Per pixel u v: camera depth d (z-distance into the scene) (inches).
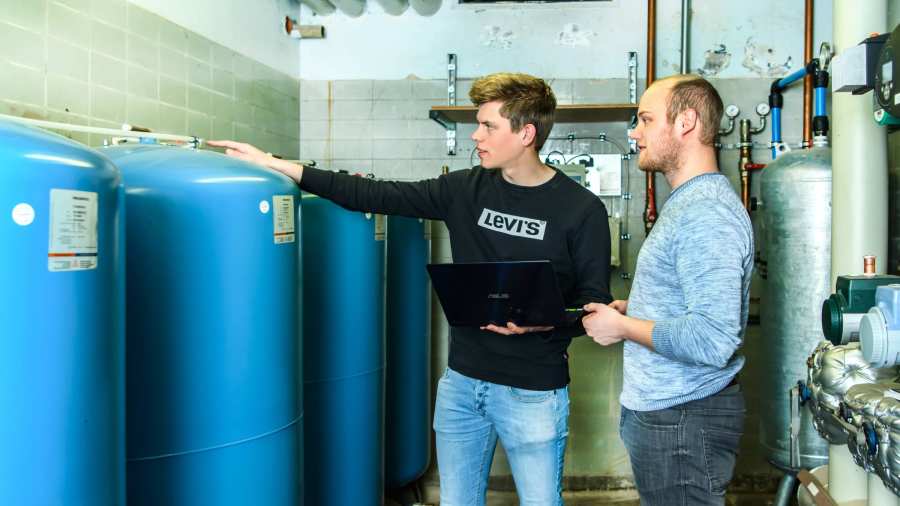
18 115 63.1
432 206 68.1
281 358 55.6
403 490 109.1
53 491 34.5
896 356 45.0
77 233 34.9
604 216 63.5
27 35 64.0
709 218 47.6
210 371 51.2
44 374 33.7
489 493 122.0
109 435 38.3
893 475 43.4
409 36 122.0
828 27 114.7
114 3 75.7
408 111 122.6
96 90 73.0
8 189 32.0
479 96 61.6
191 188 49.8
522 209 63.4
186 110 89.0
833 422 57.1
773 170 94.0
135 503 50.6
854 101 67.8
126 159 51.6
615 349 122.2
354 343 80.5
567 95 120.0
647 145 52.9
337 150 123.6
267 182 53.9
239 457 53.0
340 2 114.3
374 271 82.3
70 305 34.8
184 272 49.8
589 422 123.1
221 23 97.3
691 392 50.3
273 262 54.1
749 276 50.0
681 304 50.2
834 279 70.4
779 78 116.6
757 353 118.1
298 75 123.1
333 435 79.7
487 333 62.6
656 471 51.6
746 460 119.7
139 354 49.4
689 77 52.4
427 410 107.9
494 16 120.8
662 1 117.8
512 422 61.7
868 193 67.7
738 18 117.2
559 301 54.6
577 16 119.8
